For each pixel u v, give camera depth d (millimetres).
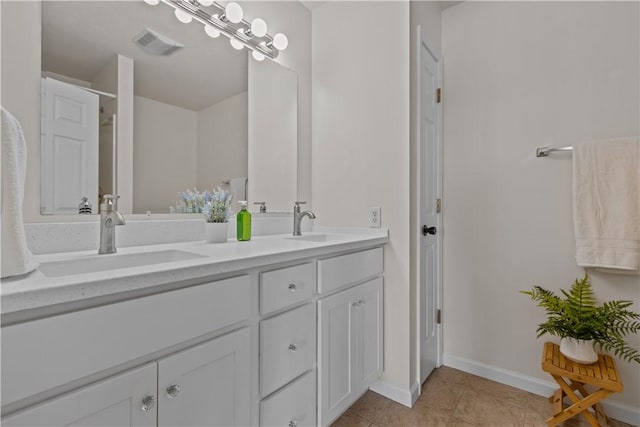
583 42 1554
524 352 1711
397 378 1611
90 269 925
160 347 715
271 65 1752
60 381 571
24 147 703
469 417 1474
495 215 1801
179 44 1376
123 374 662
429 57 1821
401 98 1603
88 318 605
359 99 1771
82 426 604
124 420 663
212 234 1310
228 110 1561
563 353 1418
